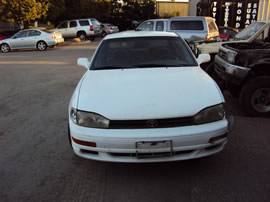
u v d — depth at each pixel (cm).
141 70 366
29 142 394
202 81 323
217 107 282
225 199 258
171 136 260
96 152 279
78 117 282
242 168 311
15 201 264
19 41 1709
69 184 290
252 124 438
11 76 896
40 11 2078
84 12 2838
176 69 366
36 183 294
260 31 632
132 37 436
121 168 318
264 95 459
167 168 315
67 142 391
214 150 284
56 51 1628
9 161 342
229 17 2186
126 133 262
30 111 532
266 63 441
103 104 281
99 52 418
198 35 1141
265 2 2089
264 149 354
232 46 539
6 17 2023
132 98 286
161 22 1194
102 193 273
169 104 275
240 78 455
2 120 488
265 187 274
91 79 346
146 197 265
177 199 261
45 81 802
